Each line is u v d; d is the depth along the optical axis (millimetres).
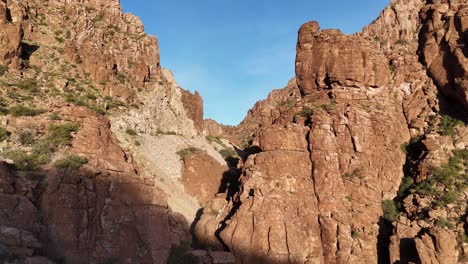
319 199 51688
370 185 52312
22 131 46406
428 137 54531
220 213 53781
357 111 56188
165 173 73000
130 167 48312
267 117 64188
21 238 35094
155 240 44625
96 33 88250
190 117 110938
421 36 63438
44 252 37375
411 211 49062
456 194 47969
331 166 52969
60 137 46312
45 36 81375
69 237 39312
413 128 58188
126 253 42500
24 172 40625
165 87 100812
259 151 57250
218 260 46531
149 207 45688
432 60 59781
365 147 54875
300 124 57219
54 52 79438
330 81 61062
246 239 47781
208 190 73188
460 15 57062
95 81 81250
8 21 69750
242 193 51906
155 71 100125
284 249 47125
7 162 40969
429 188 49781
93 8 96500
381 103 59156
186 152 80625
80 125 48938
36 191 39656
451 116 56156
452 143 53438
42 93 65625
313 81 63156
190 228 58438
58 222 39188
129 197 44875
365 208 51094
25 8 82750
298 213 50594
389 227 49969
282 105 66812
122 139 73750
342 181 52594
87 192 42156
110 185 44469
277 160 52812
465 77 53906
